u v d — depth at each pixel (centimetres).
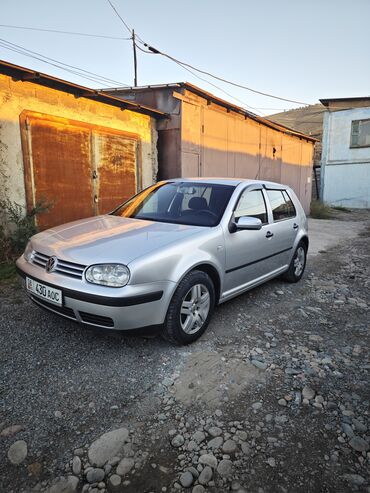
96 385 255
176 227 344
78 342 312
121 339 320
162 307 285
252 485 182
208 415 230
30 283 305
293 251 505
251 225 355
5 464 188
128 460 194
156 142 912
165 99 915
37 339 315
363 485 184
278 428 221
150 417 227
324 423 227
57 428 214
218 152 1090
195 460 196
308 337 348
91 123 723
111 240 304
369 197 2125
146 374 271
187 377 270
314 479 186
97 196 757
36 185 631
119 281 265
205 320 331
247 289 408
